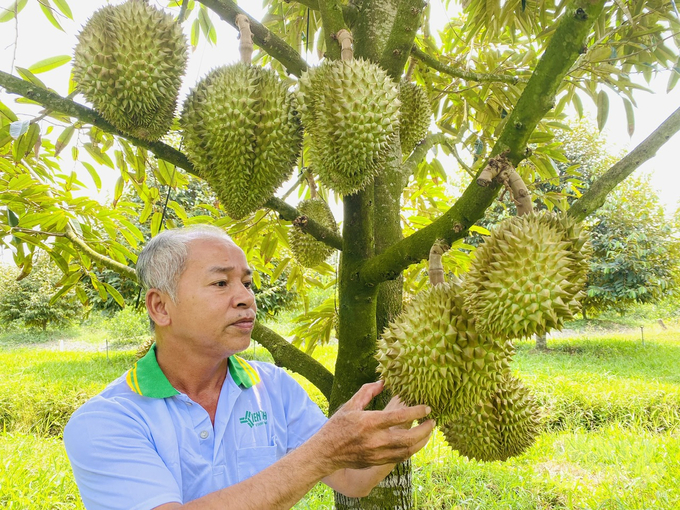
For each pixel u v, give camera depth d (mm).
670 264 13039
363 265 1652
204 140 1643
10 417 7797
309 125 1673
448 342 1317
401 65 1754
